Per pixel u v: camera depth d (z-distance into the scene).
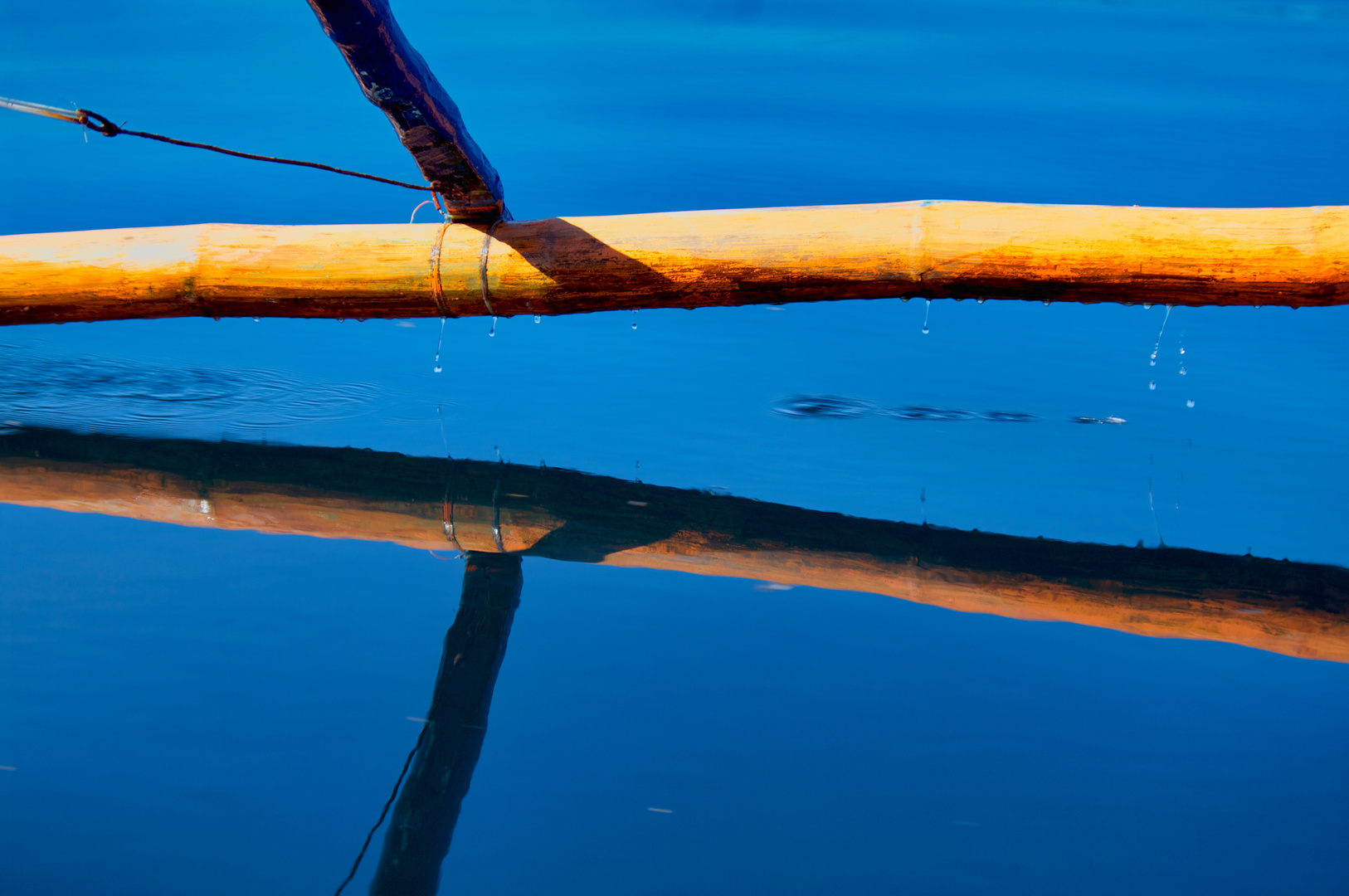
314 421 3.81
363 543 2.85
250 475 3.32
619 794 1.85
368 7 2.71
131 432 3.65
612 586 2.64
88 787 1.83
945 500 3.21
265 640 2.33
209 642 2.30
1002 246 3.31
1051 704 2.17
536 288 3.54
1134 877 1.69
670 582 2.68
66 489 3.17
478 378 4.24
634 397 4.06
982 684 2.24
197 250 3.62
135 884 1.62
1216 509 3.16
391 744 1.97
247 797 1.83
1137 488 3.31
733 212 3.53
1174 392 4.11
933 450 3.59
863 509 3.15
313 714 2.06
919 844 1.76
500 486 3.27
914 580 2.72
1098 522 3.09
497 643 2.35
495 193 3.53
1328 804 1.87
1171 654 2.38
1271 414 3.89
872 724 2.08
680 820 1.79
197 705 2.07
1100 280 3.30
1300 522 3.09
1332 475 3.40
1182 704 2.18
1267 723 2.12
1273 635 2.48
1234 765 1.98
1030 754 2.00
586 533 2.96
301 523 2.97
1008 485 3.32
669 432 3.72
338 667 2.23
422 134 3.15
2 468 3.32
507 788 1.87
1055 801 1.87
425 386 4.16
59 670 2.18
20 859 1.67
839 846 1.74
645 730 2.04
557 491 3.24
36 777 1.86
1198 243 3.21
